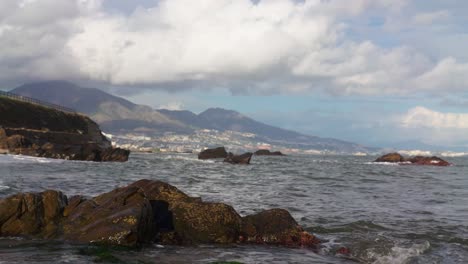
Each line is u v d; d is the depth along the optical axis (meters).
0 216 12.88
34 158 57.91
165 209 14.52
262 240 13.79
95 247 11.62
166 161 76.88
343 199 24.52
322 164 80.06
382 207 21.67
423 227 16.42
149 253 11.52
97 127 119.44
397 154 91.69
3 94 93.94
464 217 19.16
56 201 13.66
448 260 11.98
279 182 36.06
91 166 51.62
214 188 29.19
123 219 12.33
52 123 96.19
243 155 73.00
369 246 13.20
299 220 17.11
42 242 12.03
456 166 82.56
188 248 12.50
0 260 10.23
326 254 12.52
